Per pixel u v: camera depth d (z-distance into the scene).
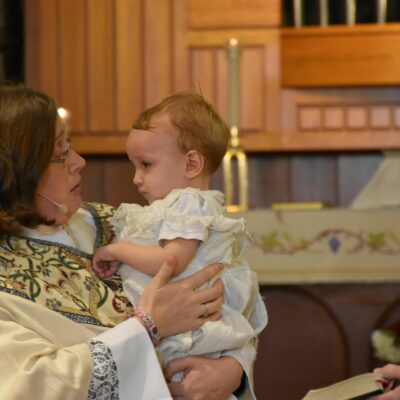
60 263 3.08
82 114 6.89
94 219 3.40
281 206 5.91
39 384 2.71
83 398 2.74
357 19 7.29
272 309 5.59
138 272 3.11
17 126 3.02
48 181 3.09
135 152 3.21
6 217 3.00
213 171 3.27
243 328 3.10
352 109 6.97
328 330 5.55
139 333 2.90
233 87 6.00
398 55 6.92
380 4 7.13
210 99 6.83
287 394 5.57
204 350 3.03
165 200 3.09
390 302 5.52
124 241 3.15
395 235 5.36
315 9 7.25
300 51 6.97
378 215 5.38
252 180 7.26
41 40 6.91
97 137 6.89
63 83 6.89
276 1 6.83
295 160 7.26
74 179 3.17
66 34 6.90
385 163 6.88
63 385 2.72
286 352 5.58
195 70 6.84
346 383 3.10
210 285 3.10
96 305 3.04
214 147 3.21
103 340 2.87
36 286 2.96
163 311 2.96
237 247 3.27
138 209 3.15
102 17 6.88
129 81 6.87
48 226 3.17
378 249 5.37
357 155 7.22
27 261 3.03
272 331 5.58
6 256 3.02
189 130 3.16
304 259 5.38
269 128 6.89
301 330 5.57
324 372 5.55
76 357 2.80
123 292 3.13
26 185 3.03
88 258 3.17
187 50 6.85
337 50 6.95
